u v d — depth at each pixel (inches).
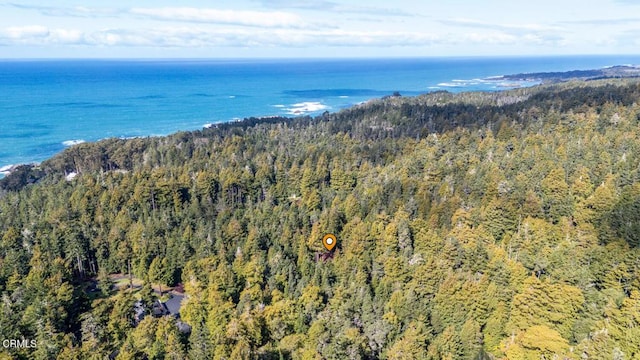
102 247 4286.4
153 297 3540.8
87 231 4360.2
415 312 2999.5
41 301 3137.3
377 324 2859.3
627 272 2955.2
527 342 2637.8
